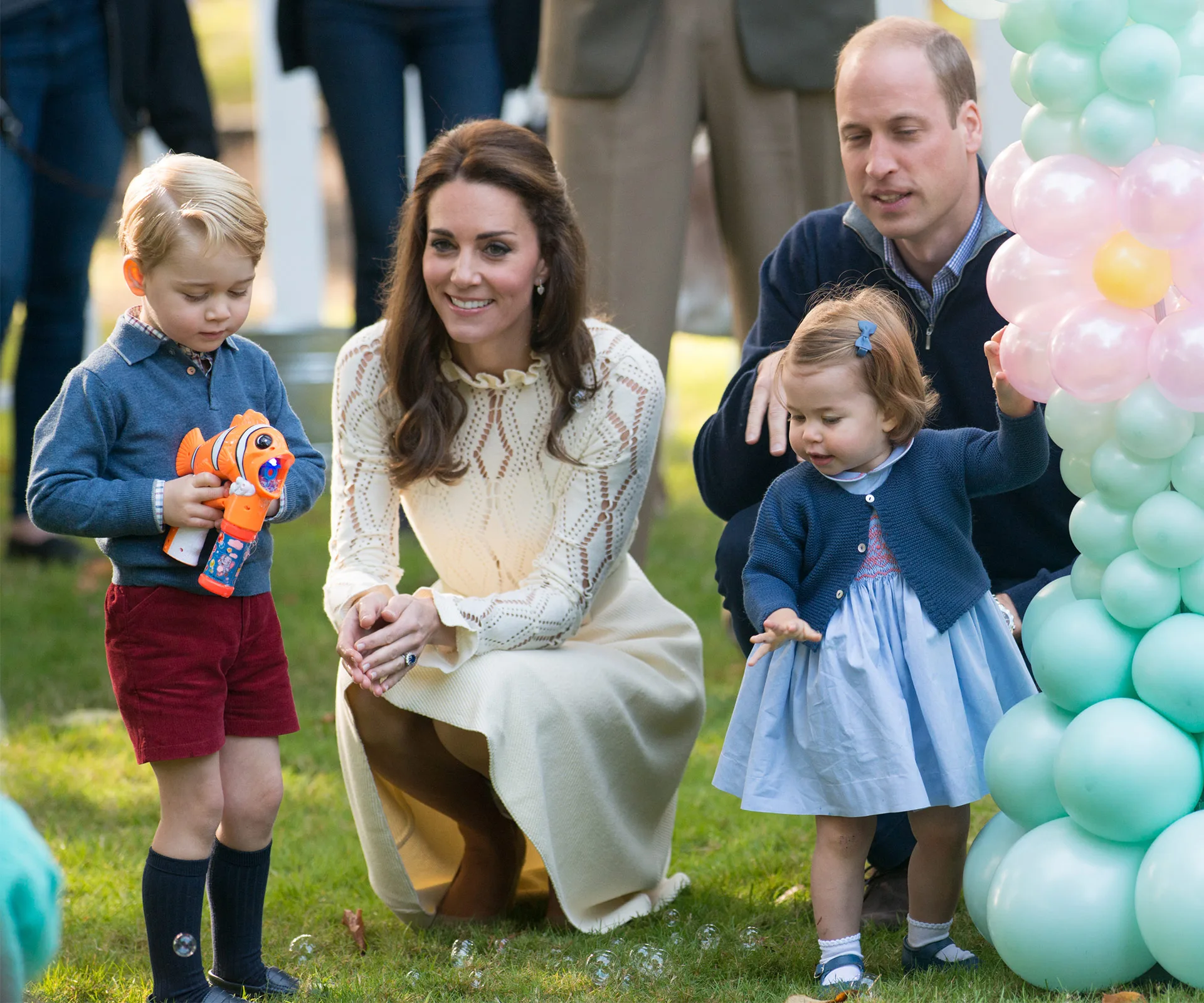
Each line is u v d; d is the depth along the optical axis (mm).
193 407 9000
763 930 10227
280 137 27594
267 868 9305
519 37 19781
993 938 8617
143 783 13930
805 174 15938
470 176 10117
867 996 8539
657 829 11117
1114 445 8531
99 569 21719
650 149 15641
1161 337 8227
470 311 10234
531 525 10961
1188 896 7875
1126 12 8438
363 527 10984
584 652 10625
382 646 9773
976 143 10859
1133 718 8273
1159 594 8367
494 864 10734
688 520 24016
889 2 21984
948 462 9258
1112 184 8484
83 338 21422
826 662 9172
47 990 9164
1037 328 8711
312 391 24766
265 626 9203
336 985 9258
